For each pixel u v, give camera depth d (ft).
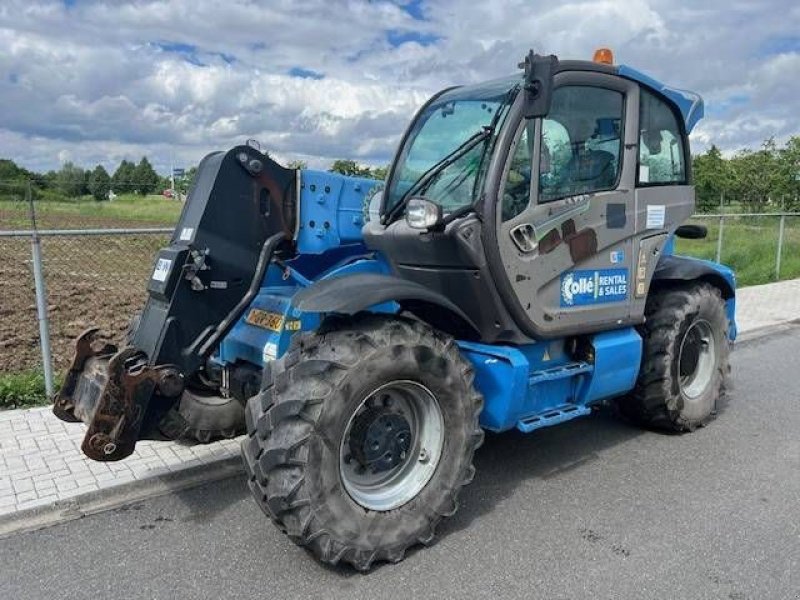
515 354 12.61
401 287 11.39
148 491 13.79
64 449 15.34
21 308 29.14
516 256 12.48
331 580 10.73
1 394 18.13
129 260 42.63
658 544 11.72
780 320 31.71
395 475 11.54
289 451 10.05
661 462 15.35
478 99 13.14
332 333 10.87
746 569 10.93
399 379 10.98
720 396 18.15
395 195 14.05
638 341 15.33
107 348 12.69
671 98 15.49
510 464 15.24
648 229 15.17
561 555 11.39
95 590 10.50
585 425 17.83
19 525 12.44
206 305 12.42
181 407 14.02
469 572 10.92
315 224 14.02
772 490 13.88
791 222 52.31
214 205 12.54
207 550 11.62
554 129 13.03
